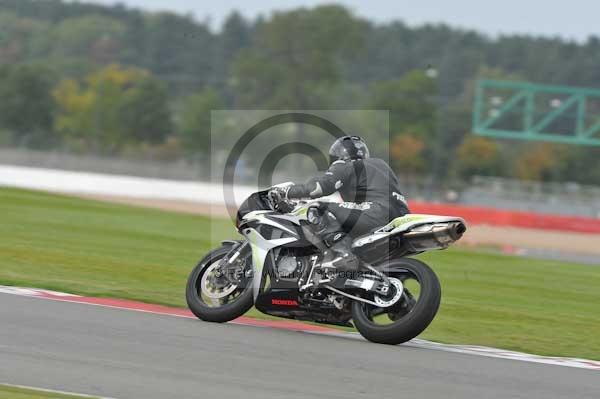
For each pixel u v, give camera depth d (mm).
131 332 26500
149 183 148875
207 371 22406
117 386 20422
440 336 31719
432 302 26797
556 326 36875
